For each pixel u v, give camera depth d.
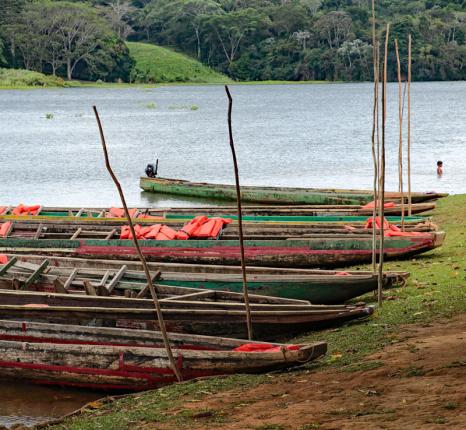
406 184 47.06
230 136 16.20
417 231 28.02
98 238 28.16
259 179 51.53
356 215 32.16
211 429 12.73
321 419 12.50
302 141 74.00
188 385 15.72
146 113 114.56
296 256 26.62
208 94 171.88
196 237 27.52
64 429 13.94
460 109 116.44
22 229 29.22
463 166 54.69
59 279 21.31
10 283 21.86
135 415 14.05
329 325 18.64
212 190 43.72
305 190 40.91
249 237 27.30
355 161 58.88
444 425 11.52
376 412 12.50
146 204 42.62
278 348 16.16
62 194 46.28
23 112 116.19
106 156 15.67
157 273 21.84
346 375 14.81
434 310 19.02
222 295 19.98
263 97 160.12
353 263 26.61
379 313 19.48
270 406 13.62
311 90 186.62
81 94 171.50
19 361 17.53
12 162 60.09
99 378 17.06
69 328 17.48
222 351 16.17
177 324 18.20
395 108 121.88
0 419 16.12
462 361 14.48
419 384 13.59
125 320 18.16
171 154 65.06
